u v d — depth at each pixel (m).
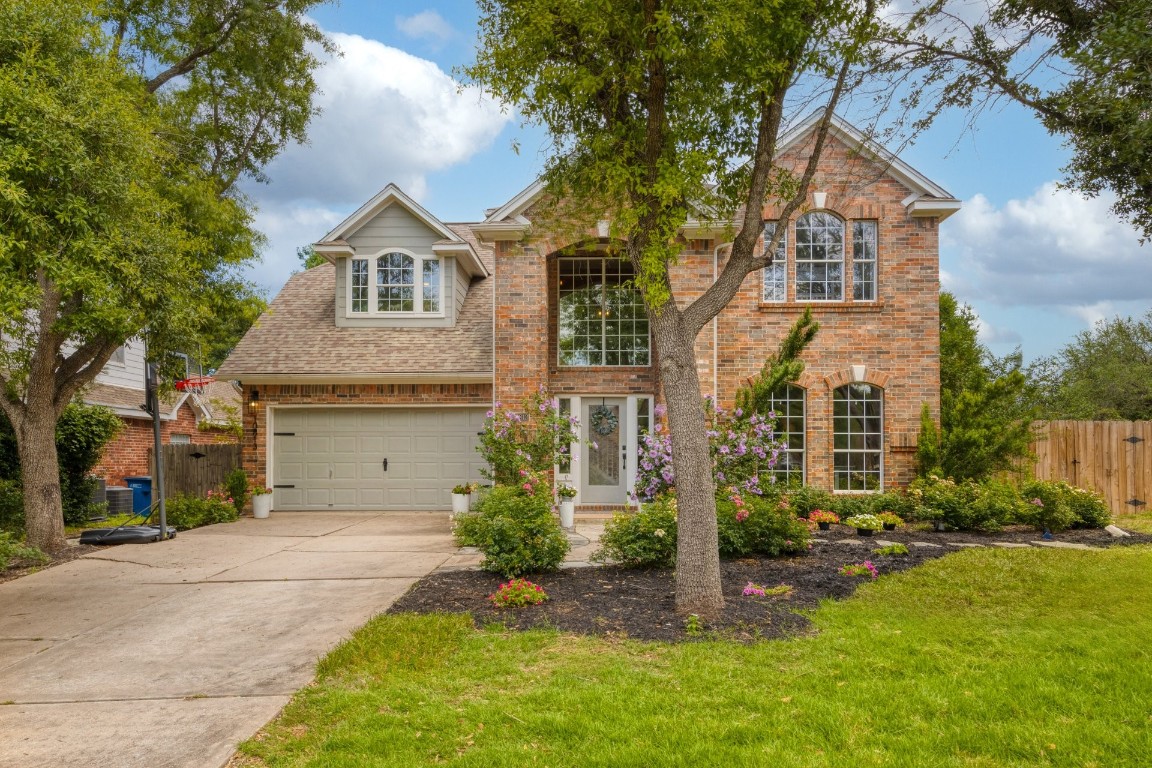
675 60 6.60
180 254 10.44
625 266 14.98
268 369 15.05
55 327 8.98
